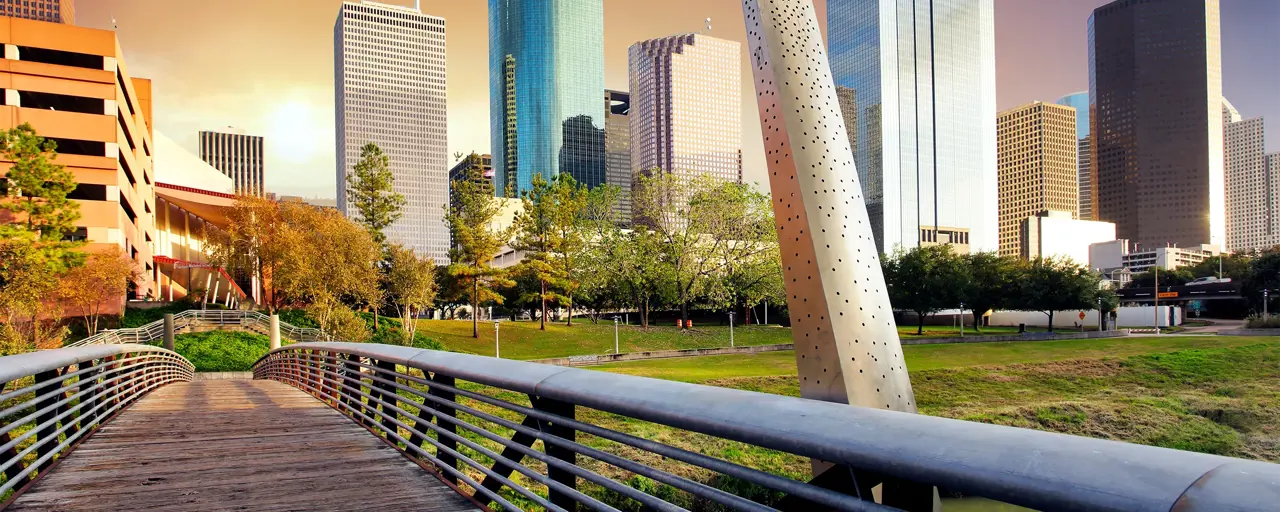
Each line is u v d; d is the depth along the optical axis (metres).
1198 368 46.56
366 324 53.44
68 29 51.91
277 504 5.05
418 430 6.38
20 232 36.75
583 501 3.23
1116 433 32.47
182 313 48.47
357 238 52.88
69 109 53.75
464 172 63.41
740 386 37.84
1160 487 1.23
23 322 38.72
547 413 3.62
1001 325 93.69
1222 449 30.33
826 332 4.59
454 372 4.91
